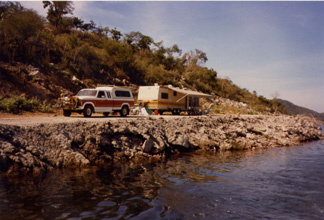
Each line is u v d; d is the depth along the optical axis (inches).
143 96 946.1
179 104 1021.8
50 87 891.4
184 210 234.5
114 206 234.2
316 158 537.3
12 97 709.9
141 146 482.3
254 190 305.3
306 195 292.2
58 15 1636.3
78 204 235.1
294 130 936.9
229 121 847.7
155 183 314.8
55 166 359.6
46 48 1090.7
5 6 1014.4
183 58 2726.4
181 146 550.0
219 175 369.1
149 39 2342.5
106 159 425.1
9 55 889.5
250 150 627.2
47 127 400.5
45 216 206.1
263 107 2295.8
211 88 2138.3
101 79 1222.9
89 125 448.1
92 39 1710.1
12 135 354.0
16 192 259.9
